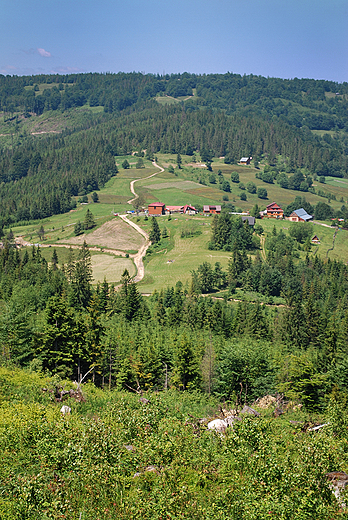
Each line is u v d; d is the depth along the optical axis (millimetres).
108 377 67000
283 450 26391
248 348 52406
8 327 59719
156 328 101750
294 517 18719
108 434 24562
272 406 42344
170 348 69438
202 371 57719
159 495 19719
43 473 21734
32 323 70188
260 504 19062
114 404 31938
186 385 59250
